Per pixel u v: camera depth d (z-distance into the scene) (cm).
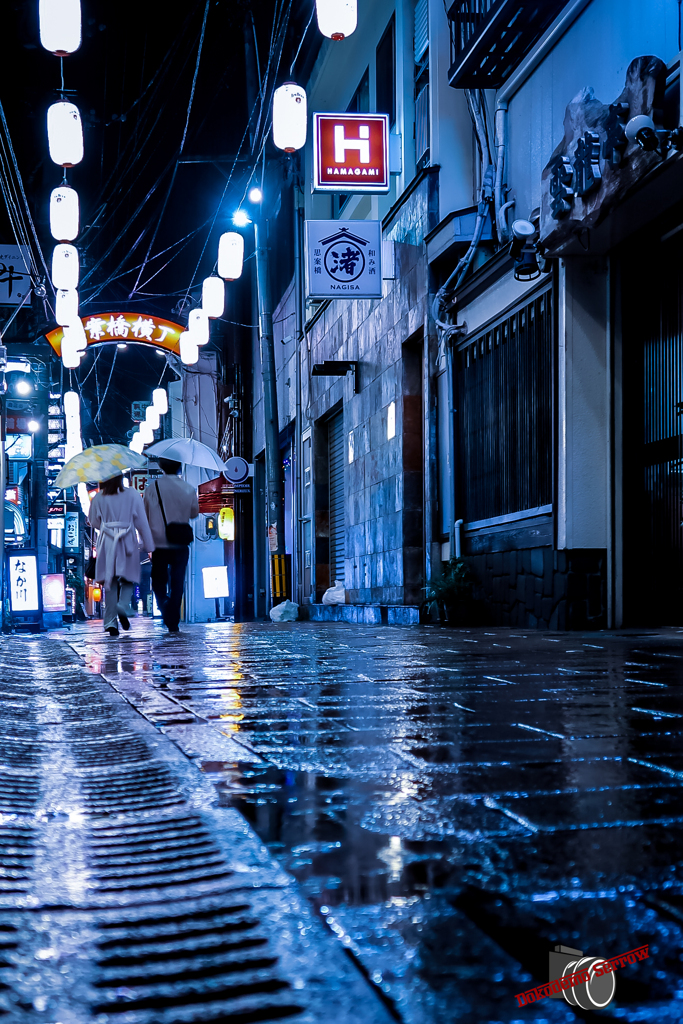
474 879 154
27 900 149
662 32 745
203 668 599
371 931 129
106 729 344
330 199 2073
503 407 1112
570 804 209
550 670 516
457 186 1245
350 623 1541
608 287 916
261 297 2178
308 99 2061
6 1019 104
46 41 874
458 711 365
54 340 2264
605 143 774
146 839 188
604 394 916
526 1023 101
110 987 113
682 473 835
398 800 217
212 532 3172
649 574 898
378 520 1592
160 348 2327
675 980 112
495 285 1120
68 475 1112
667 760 259
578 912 136
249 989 112
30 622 2045
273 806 215
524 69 1013
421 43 1387
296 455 2272
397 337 1460
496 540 1116
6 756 288
